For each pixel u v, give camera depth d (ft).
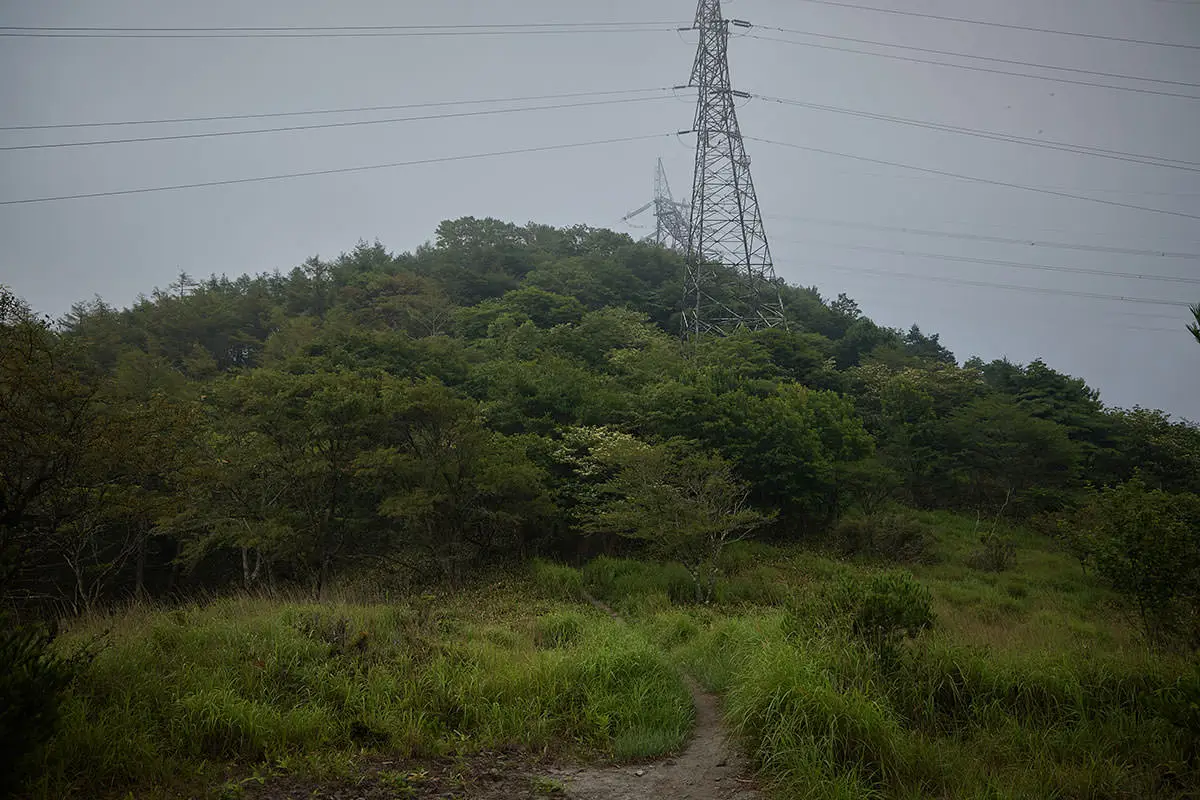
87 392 35.14
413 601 45.01
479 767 19.80
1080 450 117.29
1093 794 19.07
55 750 16.33
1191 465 124.47
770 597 61.72
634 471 68.85
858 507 98.43
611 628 38.40
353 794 17.21
